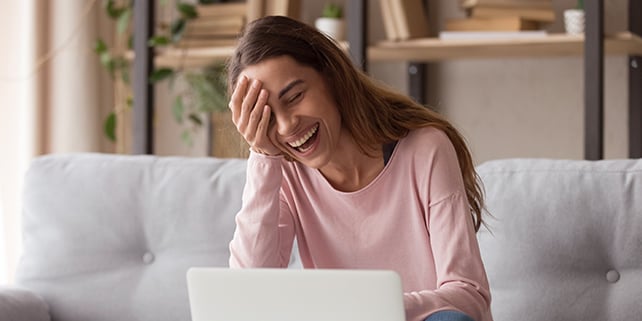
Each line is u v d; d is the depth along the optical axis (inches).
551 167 78.7
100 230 88.9
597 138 99.0
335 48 66.2
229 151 137.6
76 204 90.0
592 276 75.7
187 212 87.0
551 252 76.2
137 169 90.3
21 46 128.5
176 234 87.0
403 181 67.7
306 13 134.6
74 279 88.5
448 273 63.4
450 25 114.0
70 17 133.5
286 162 71.0
